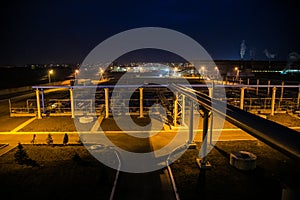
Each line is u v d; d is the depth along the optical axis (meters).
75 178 11.71
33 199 9.86
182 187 11.05
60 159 14.12
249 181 11.55
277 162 13.79
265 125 5.34
